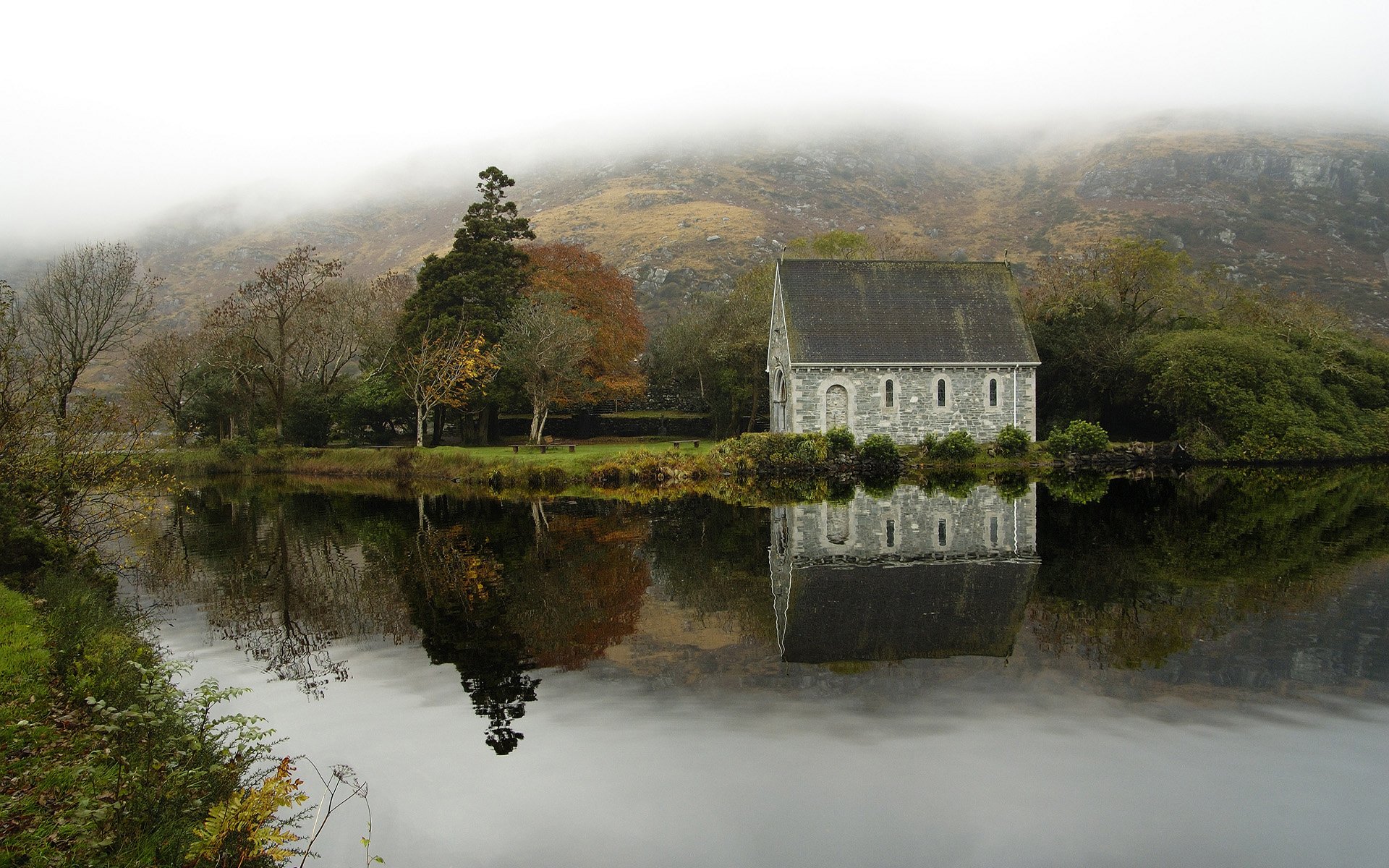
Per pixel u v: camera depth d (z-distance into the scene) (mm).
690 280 138000
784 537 27562
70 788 8500
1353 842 9125
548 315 54062
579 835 9555
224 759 10102
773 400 55562
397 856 9164
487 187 64375
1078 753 11297
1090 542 25375
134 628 17328
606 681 14422
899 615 17922
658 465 46094
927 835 9422
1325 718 12172
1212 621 16875
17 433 18969
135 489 21953
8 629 13445
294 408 61969
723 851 9195
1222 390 50000
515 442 64812
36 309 49031
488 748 11875
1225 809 9820
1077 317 56312
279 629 18203
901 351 50594
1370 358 56656
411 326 57844
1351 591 18984
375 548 27906
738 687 13977
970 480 43125
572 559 24891
